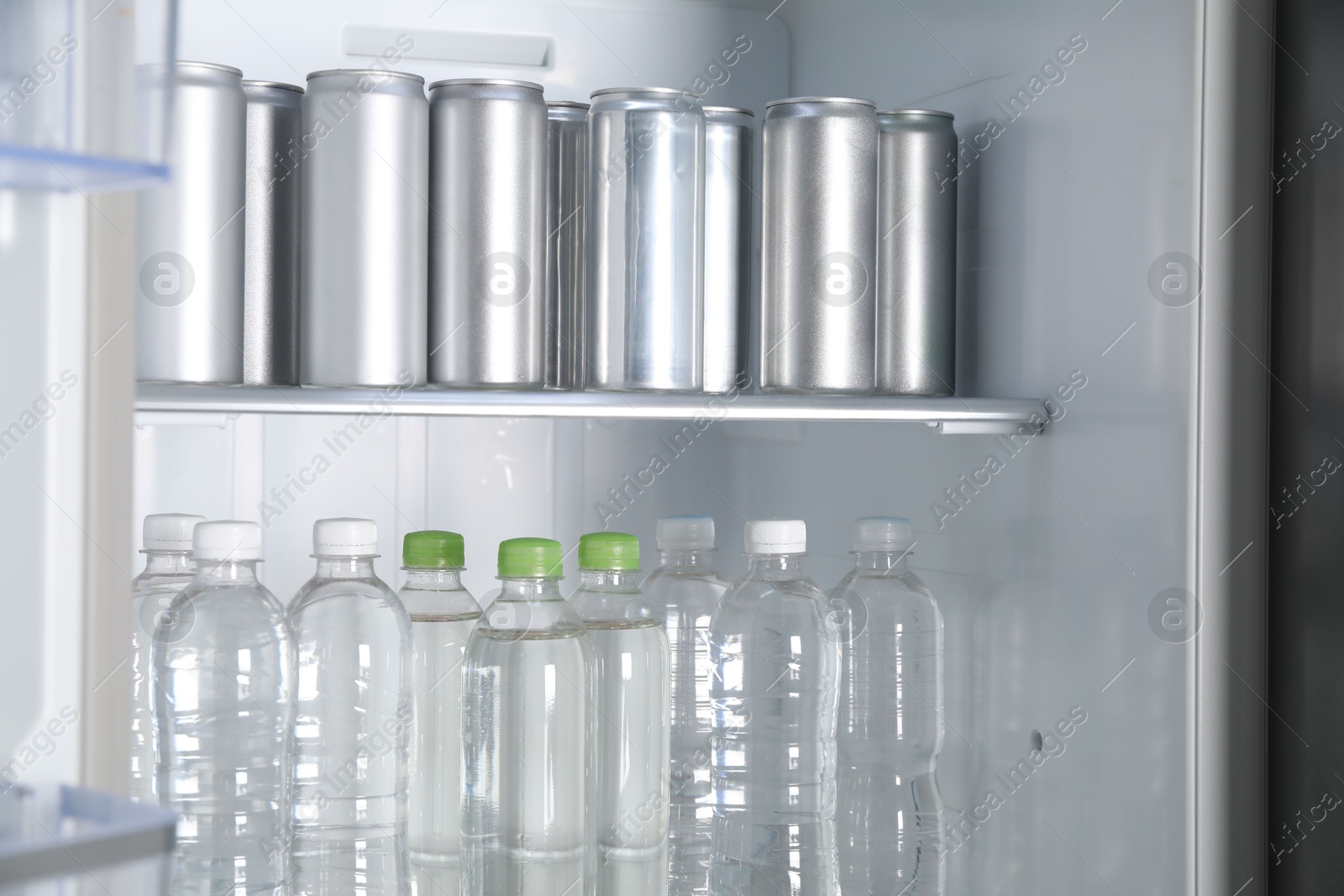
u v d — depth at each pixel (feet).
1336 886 2.50
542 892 3.06
